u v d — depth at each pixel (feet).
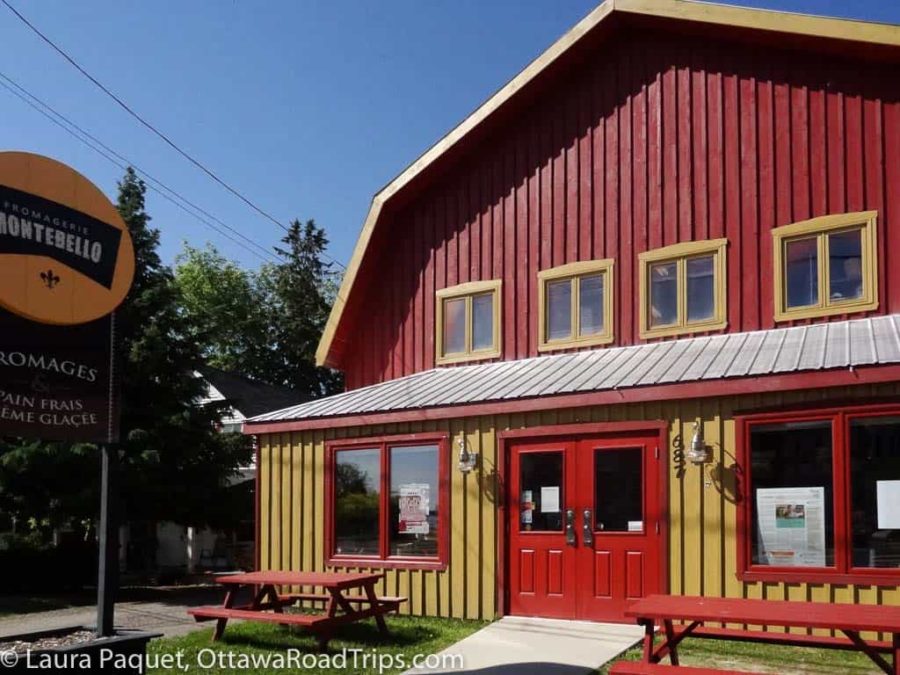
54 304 25.98
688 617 24.68
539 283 49.52
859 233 40.57
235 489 68.74
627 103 48.01
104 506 27.20
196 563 86.63
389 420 44.57
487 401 41.39
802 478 33.88
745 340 41.24
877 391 32.50
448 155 52.95
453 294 52.75
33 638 26.76
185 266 162.09
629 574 37.55
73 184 26.71
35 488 61.16
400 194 54.60
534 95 50.85
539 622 38.68
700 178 45.11
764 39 43.52
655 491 37.19
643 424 37.63
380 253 56.44
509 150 51.80
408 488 44.47
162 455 64.39
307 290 167.84
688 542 36.04
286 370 167.12
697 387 35.60
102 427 27.12
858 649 25.77
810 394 33.83
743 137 44.21
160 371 65.51
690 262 44.91
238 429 89.76
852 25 40.37
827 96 42.16
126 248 27.96
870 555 32.22
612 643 34.01
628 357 43.45
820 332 39.24
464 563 42.04
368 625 39.93
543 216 49.98
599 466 38.91
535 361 48.11
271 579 36.58
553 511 39.91
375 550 45.19
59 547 65.51
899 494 31.83
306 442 48.37
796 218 42.22
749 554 34.55
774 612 24.88
